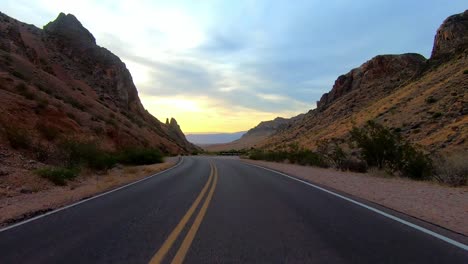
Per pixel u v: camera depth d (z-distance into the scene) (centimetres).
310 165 3027
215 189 1430
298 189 1421
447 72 5891
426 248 598
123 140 4778
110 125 4738
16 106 2705
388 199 1121
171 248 604
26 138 2167
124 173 2439
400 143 2181
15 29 6819
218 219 839
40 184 1526
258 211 939
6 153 1858
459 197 1120
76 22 10250
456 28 8244
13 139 2083
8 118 2383
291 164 3416
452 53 7306
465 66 5488
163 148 7394
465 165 1631
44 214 943
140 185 1664
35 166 1866
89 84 8038
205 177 2027
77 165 2200
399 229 734
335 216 870
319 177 1936
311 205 1031
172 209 987
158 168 2886
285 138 11100
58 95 4659
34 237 700
